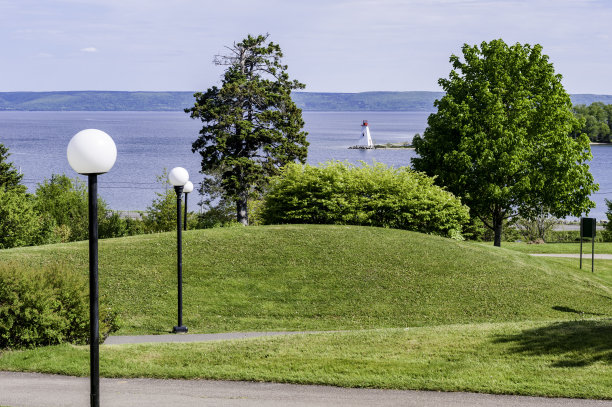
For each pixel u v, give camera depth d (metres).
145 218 38.53
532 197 32.47
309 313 17.05
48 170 121.00
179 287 15.40
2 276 10.80
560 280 20.47
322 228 23.09
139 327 15.69
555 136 32.22
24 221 29.70
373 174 26.25
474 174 32.38
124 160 145.00
